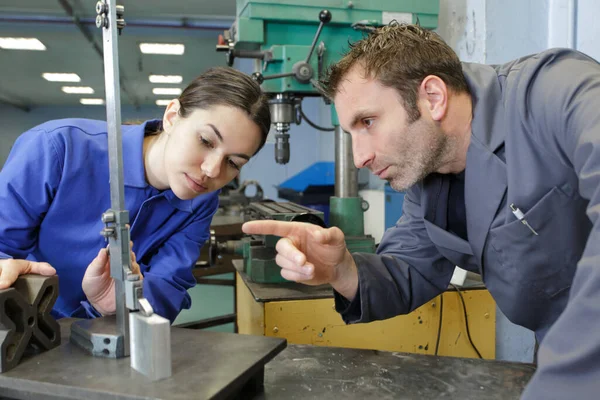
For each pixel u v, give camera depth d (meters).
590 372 0.44
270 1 1.58
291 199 3.92
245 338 0.80
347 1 1.63
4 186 0.95
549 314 0.94
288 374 0.81
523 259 0.88
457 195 1.03
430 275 1.08
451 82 0.88
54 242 1.05
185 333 0.83
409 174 0.92
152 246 1.15
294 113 1.72
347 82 0.88
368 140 0.89
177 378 0.64
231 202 3.68
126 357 0.72
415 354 0.89
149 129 1.12
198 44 4.81
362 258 1.04
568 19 1.61
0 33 4.38
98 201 1.05
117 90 0.68
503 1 1.64
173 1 3.92
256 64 1.72
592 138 0.58
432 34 0.92
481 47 1.66
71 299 1.12
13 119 7.54
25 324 0.70
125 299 0.70
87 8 3.89
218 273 3.00
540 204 0.83
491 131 0.87
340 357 0.88
